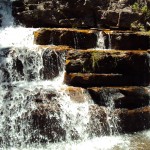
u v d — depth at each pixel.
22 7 15.03
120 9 15.16
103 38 12.62
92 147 9.38
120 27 14.51
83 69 11.04
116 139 10.00
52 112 9.84
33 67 11.58
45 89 10.29
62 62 11.55
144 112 10.83
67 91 10.34
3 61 11.44
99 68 11.15
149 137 10.19
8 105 9.73
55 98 10.07
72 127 10.01
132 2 15.38
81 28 14.57
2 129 9.52
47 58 11.57
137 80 11.59
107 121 10.28
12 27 14.52
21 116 9.68
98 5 14.97
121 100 10.66
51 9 14.68
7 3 15.20
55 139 9.83
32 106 9.75
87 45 12.59
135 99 10.87
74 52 11.16
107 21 14.66
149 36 12.75
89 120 10.12
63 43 12.48
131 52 11.52
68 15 14.81
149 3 15.05
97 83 10.83
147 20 14.83
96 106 10.37
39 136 9.70
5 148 9.42
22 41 13.12
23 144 9.59
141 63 11.68
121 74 11.16
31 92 9.98
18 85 10.79
